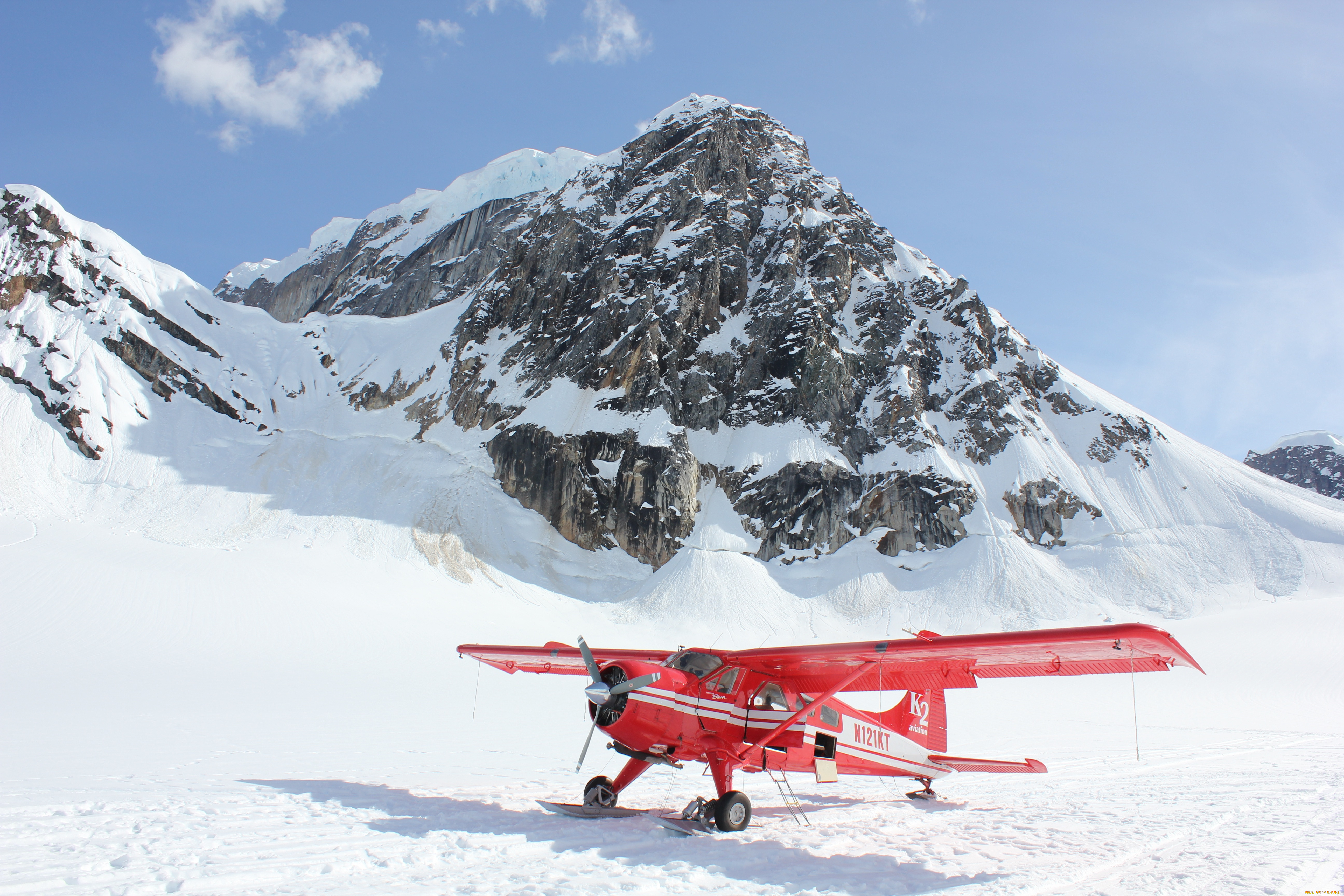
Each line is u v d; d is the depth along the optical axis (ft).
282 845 23.54
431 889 19.79
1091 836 29.99
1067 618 186.39
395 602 157.07
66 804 28.50
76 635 105.40
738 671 31.81
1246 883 23.12
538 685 106.22
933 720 41.32
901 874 23.82
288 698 77.92
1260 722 93.81
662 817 31.71
